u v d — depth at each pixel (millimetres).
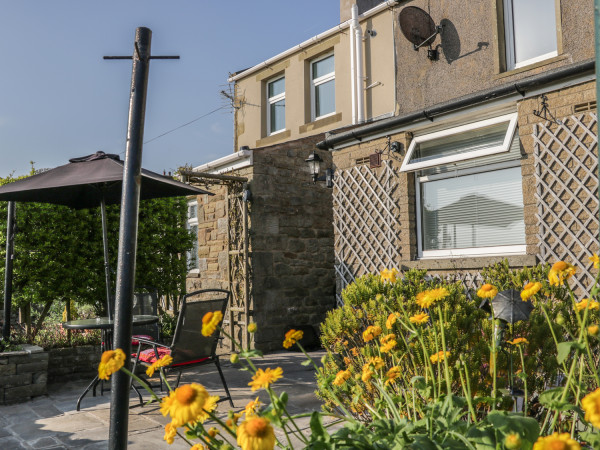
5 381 5469
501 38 6742
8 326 6449
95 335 6961
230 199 9117
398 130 7266
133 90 3178
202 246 9797
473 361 2949
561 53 6078
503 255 6199
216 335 5250
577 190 5496
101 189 6234
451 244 6895
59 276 7781
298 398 5344
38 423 4781
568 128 5590
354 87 10164
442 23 7352
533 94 5895
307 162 8625
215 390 5891
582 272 5410
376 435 1692
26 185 5301
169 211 9625
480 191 6641
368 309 3797
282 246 9086
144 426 4547
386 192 7387
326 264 9695
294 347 8734
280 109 12289
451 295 3592
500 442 1538
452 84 7203
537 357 3205
